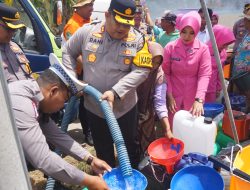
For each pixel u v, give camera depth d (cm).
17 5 372
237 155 190
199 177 195
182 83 319
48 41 386
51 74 170
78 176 169
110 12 213
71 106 268
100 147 265
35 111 160
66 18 596
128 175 194
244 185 172
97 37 229
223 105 371
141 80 229
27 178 98
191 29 301
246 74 381
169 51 319
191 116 278
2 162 91
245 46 420
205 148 266
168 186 228
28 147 154
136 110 258
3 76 88
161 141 247
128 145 266
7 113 91
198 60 309
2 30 260
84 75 242
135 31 236
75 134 438
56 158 163
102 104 211
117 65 229
